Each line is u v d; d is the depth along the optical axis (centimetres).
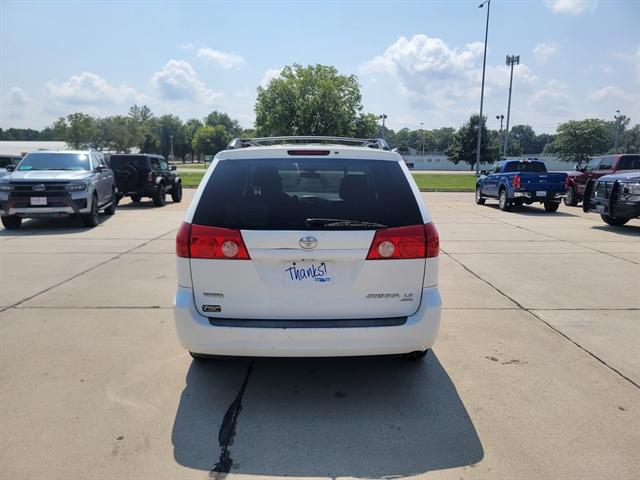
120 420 340
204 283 344
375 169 364
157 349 461
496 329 519
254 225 339
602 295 649
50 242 1027
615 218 1313
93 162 1354
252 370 420
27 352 453
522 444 313
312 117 5544
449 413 352
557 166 8038
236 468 290
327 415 350
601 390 385
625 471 285
